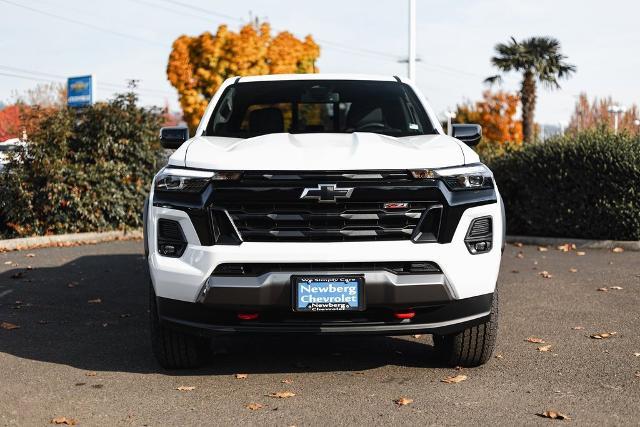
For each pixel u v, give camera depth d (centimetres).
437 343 535
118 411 430
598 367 516
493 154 1540
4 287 851
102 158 1372
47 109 1388
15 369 517
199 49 3256
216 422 411
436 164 466
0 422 411
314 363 534
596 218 1244
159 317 484
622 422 402
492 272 473
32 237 1268
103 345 588
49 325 661
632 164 1207
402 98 609
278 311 459
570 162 1270
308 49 3422
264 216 454
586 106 2769
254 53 3253
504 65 2830
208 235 457
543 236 1326
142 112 1437
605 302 755
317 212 454
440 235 458
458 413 420
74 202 1321
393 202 455
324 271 451
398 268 457
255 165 458
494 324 496
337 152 466
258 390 469
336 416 418
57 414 425
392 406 434
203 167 468
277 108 594
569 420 406
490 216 474
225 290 453
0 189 1309
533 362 531
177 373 510
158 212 474
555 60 2831
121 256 1109
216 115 596
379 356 552
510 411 423
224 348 579
